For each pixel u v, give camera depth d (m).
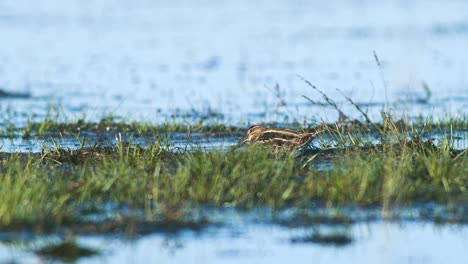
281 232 21.62
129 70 57.34
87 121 38.84
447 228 21.95
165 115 41.34
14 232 20.95
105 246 20.50
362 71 55.22
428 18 83.62
